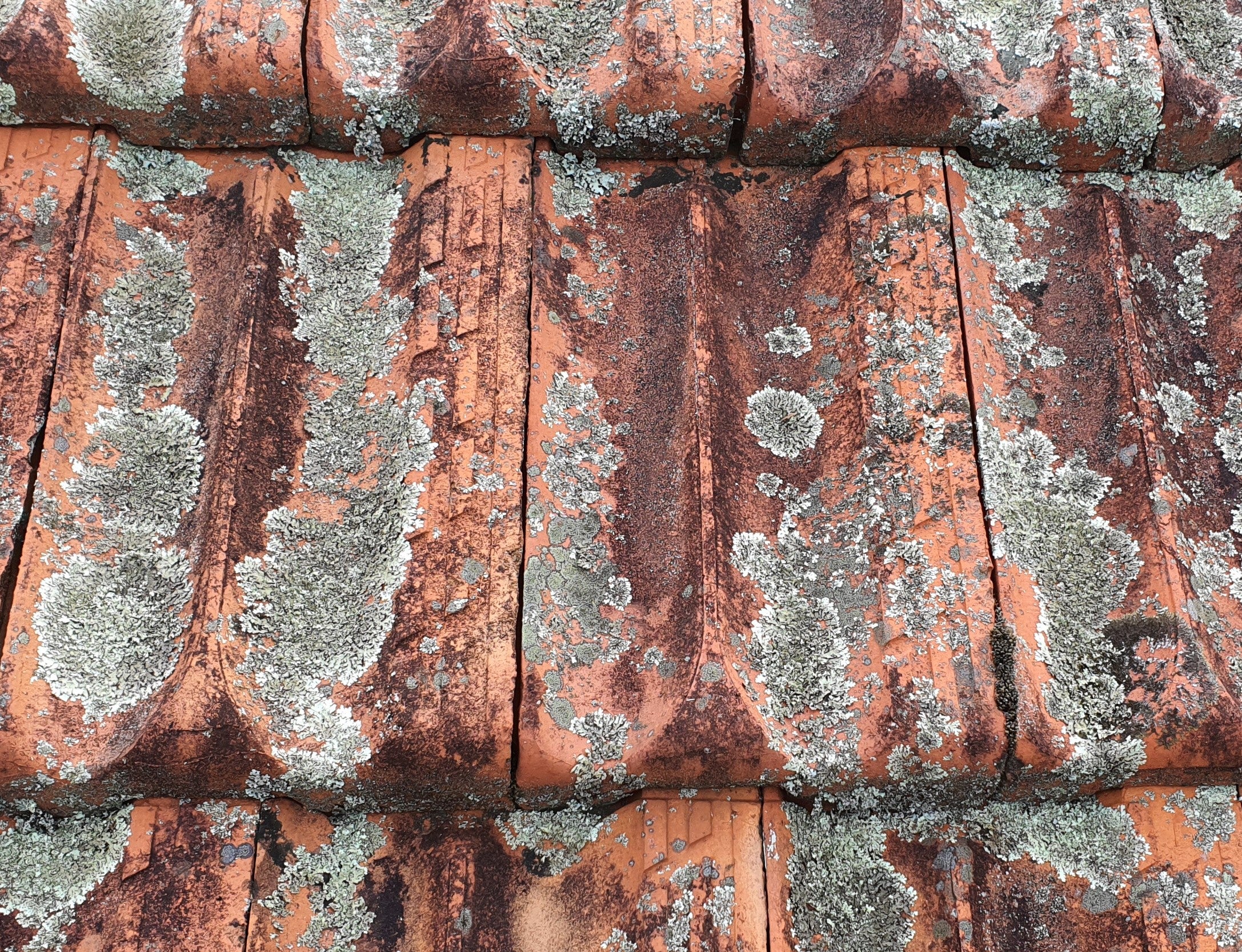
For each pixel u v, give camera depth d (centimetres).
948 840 123
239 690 121
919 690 122
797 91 132
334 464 127
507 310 128
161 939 120
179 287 130
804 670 123
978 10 134
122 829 121
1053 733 121
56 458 124
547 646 123
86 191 129
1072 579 125
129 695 121
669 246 132
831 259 132
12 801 120
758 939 120
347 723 121
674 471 126
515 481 125
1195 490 127
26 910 120
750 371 130
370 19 132
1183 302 133
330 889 122
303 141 132
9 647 121
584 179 133
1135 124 132
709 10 132
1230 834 123
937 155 133
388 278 130
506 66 131
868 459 126
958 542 124
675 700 121
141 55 130
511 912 122
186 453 126
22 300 127
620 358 130
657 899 121
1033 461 128
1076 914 122
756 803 122
